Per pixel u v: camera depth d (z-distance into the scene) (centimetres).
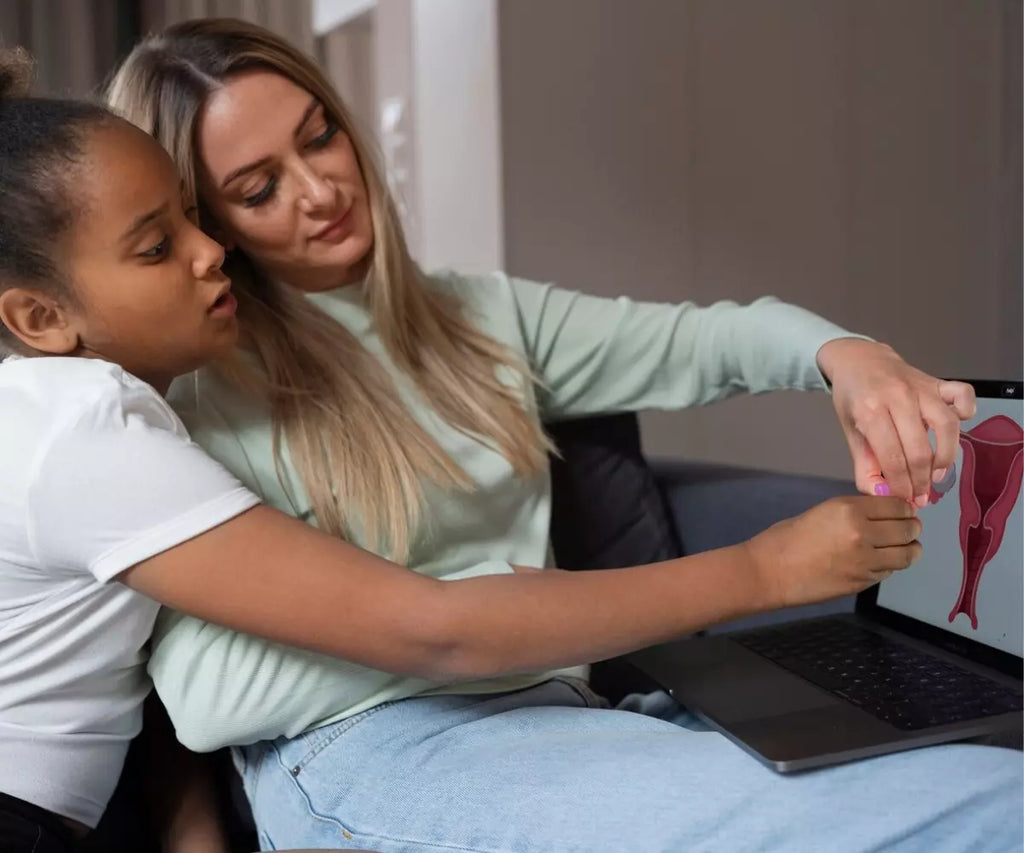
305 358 96
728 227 179
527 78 157
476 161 161
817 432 196
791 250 185
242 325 95
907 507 77
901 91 192
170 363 79
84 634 75
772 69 179
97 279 73
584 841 68
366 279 102
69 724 77
